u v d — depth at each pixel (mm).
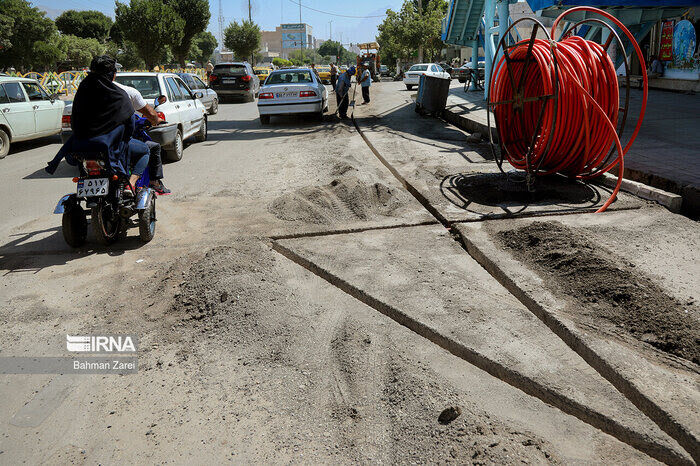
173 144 10234
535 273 4332
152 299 4398
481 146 10766
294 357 3457
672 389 2820
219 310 4094
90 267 5148
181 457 2637
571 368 3143
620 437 2643
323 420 2852
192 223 6348
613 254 4473
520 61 7500
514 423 2744
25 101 12477
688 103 14766
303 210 6465
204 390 3178
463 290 4219
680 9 12859
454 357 3393
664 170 6789
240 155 10961
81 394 3195
